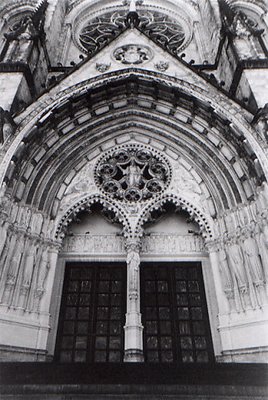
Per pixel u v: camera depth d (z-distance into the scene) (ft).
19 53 61.67
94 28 95.55
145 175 65.36
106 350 50.34
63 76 59.36
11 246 48.83
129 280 52.70
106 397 30.83
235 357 45.39
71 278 57.11
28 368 36.19
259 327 44.50
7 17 86.79
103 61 62.85
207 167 59.98
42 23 70.23
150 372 35.06
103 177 62.95
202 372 35.09
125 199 60.34
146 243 59.93
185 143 62.95
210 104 55.72
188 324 52.95
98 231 61.36
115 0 100.37
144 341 51.37
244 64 57.88
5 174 48.19
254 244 49.16
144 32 66.69
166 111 62.95
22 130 52.39
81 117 61.82
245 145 51.55
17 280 48.03
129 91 63.05
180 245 59.82
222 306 49.83
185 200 59.47
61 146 60.70
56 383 32.35
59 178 60.08
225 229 54.03
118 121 65.51
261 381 32.86
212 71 73.46
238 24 66.69
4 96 55.01
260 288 46.44
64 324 52.65
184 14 96.94
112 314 53.67
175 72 60.49
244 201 53.01
